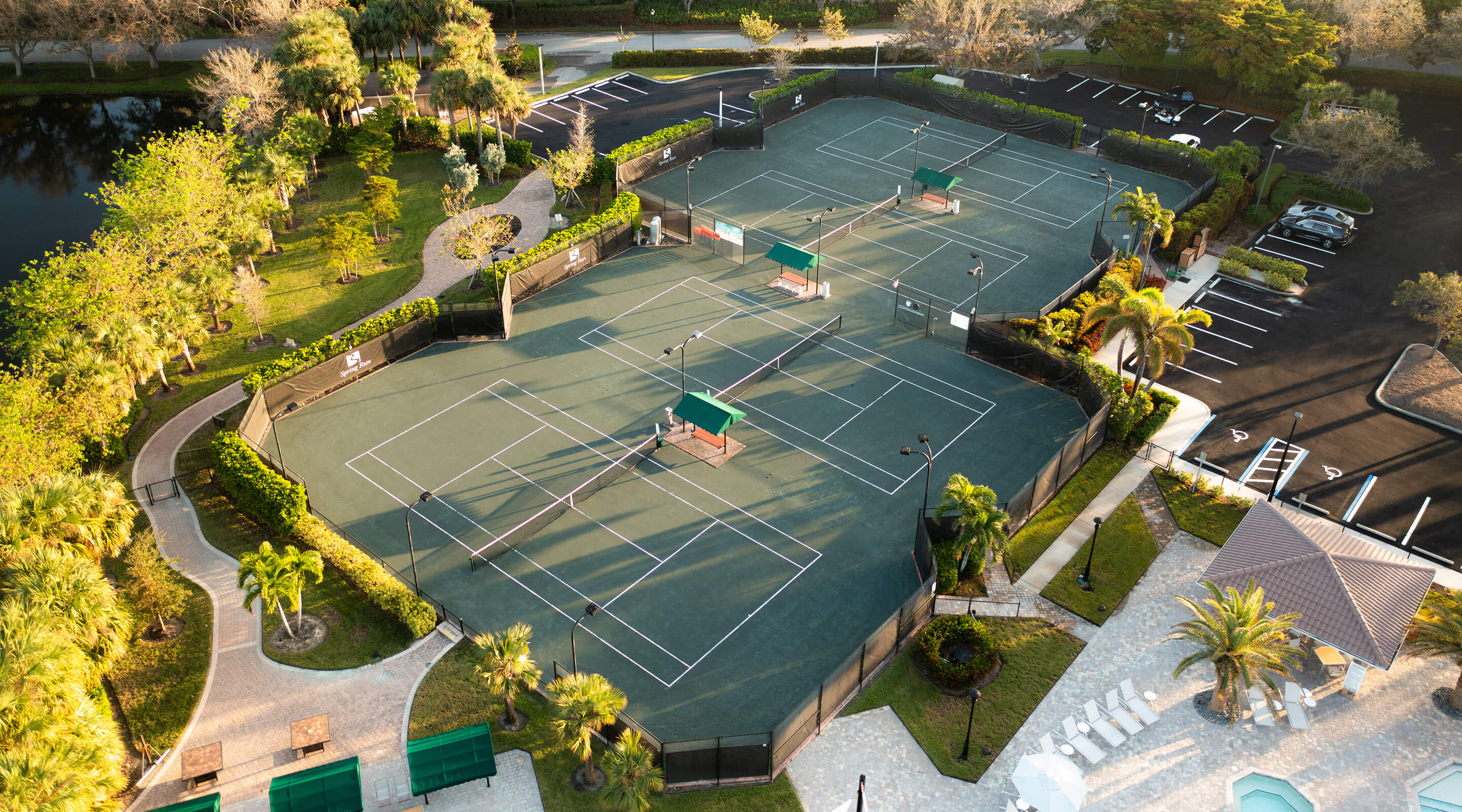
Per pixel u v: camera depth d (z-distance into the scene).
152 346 64.19
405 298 79.88
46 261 85.56
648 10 142.62
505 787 43.88
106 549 51.19
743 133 104.25
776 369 71.38
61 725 40.03
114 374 60.56
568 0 144.50
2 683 39.12
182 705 47.59
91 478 50.50
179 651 50.38
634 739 41.62
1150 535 57.81
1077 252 85.94
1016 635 51.59
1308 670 49.56
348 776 42.47
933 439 64.62
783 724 44.09
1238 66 107.81
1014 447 63.84
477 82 94.62
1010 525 56.84
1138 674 49.53
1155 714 47.19
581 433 65.44
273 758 45.25
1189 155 96.50
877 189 96.69
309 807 41.66
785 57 119.38
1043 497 59.59
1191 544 57.22
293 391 67.12
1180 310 77.81
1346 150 89.81
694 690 48.44
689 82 123.25
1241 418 67.06
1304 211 88.62
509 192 96.44
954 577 53.34
